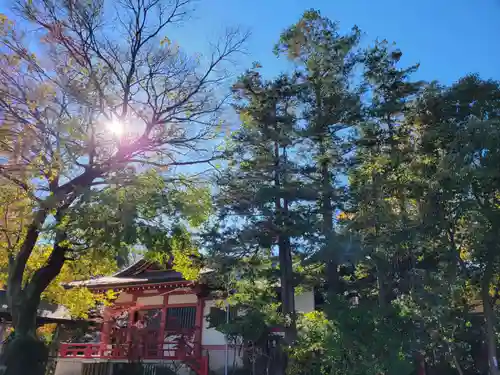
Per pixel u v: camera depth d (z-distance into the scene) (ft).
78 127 37.40
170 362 62.18
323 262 52.03
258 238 50.88
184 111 46.98
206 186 48.47
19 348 38.91
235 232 52.90
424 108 55.01
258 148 57.31
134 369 63.36
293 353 44.62
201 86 47.16
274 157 55.57
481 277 46.29
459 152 43.83
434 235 47.52
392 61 61.05
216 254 51.72
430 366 53.21
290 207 55.31
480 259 45.24
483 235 43.73
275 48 64.44
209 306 67.10
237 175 54.60
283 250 53.72
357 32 61.77
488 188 43.93
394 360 38.73
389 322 41.73
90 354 67.72
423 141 51.31
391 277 52.01
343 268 60.54
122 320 75.36
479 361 51.37
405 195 51.13
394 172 52.80
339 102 56.59
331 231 51.06
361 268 57.67
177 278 64.75
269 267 54.24
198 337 64.23
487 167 41.73
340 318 41.22
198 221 43.86
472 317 49.42
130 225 35.53
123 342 66.69
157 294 72.08
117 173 39.75
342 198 53.11
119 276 76.13
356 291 57.52
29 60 38.65
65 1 39.63
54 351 72.18
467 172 42.45
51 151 38.01
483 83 49.88
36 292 41.50
